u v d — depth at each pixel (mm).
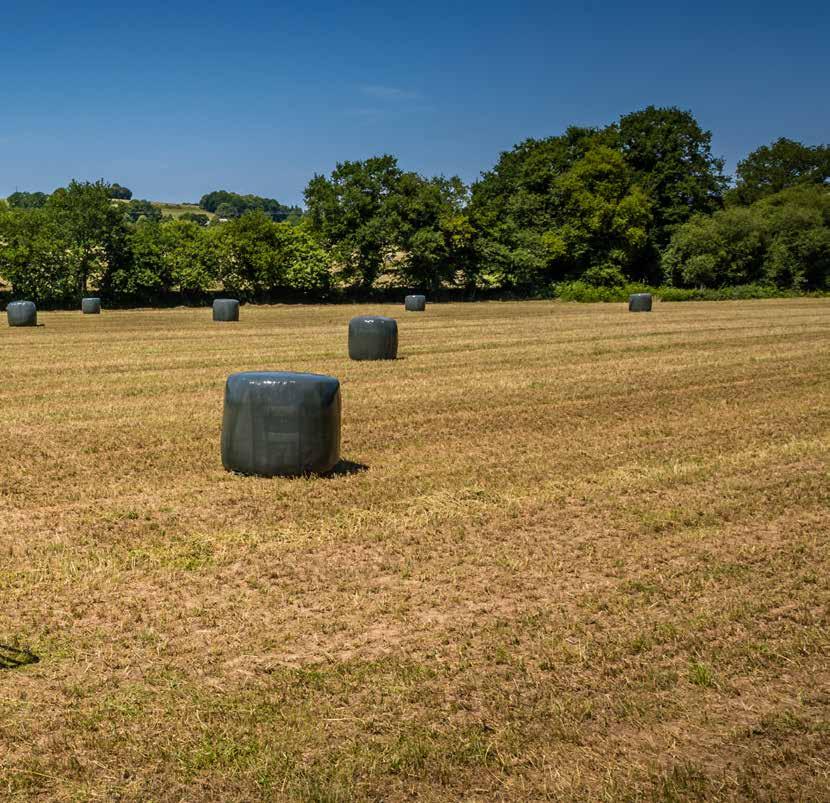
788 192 86562
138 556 8375
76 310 56281
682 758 5199
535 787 4914
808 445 13391
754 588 7730
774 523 9633
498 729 5445
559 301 67750
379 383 19875
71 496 10414
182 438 13758
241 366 23109
